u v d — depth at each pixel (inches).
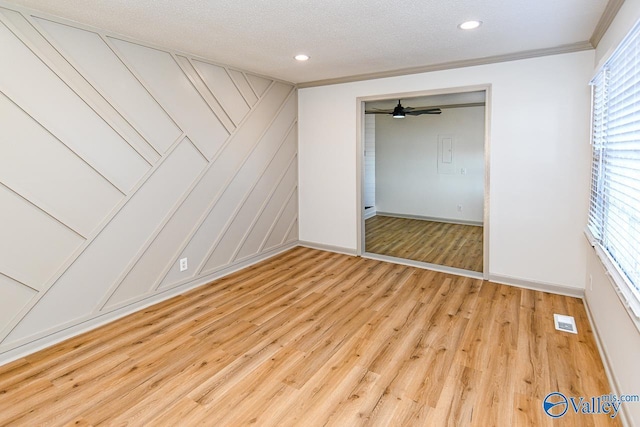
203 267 152.3
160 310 127.3
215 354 99.8
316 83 192.1
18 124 94.3
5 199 93.3
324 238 203.2
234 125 160.9
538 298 135.9
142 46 122.2
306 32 114.5
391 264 178.5
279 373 91.0
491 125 148.0
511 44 127.9
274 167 187.9
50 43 99.3
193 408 78.4
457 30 113.6
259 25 108.2
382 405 79.1
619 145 88.1
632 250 75.8
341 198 194.7
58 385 86.1
